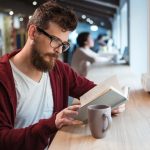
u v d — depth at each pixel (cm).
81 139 110
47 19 122
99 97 118
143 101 167
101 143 106
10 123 123
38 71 139
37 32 124
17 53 145
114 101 123
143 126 123
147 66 267
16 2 1245
